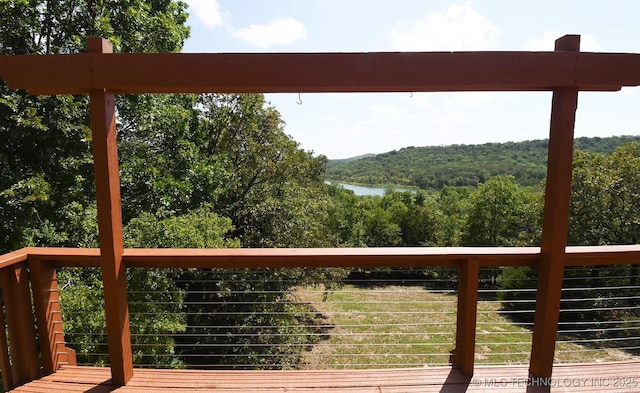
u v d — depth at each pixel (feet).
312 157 46.96
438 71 6.11
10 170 22.43
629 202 52.49
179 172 33.45
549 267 6.74
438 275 60.13
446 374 7.19
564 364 7.55
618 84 6.17
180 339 28.45
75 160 24.54
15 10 22.85
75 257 7.15
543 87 6.39
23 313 7.07
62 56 6.02
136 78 6.07
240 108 41.86
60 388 6.86
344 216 97.71
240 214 38.24
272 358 29.89
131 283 20.33
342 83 6.10
